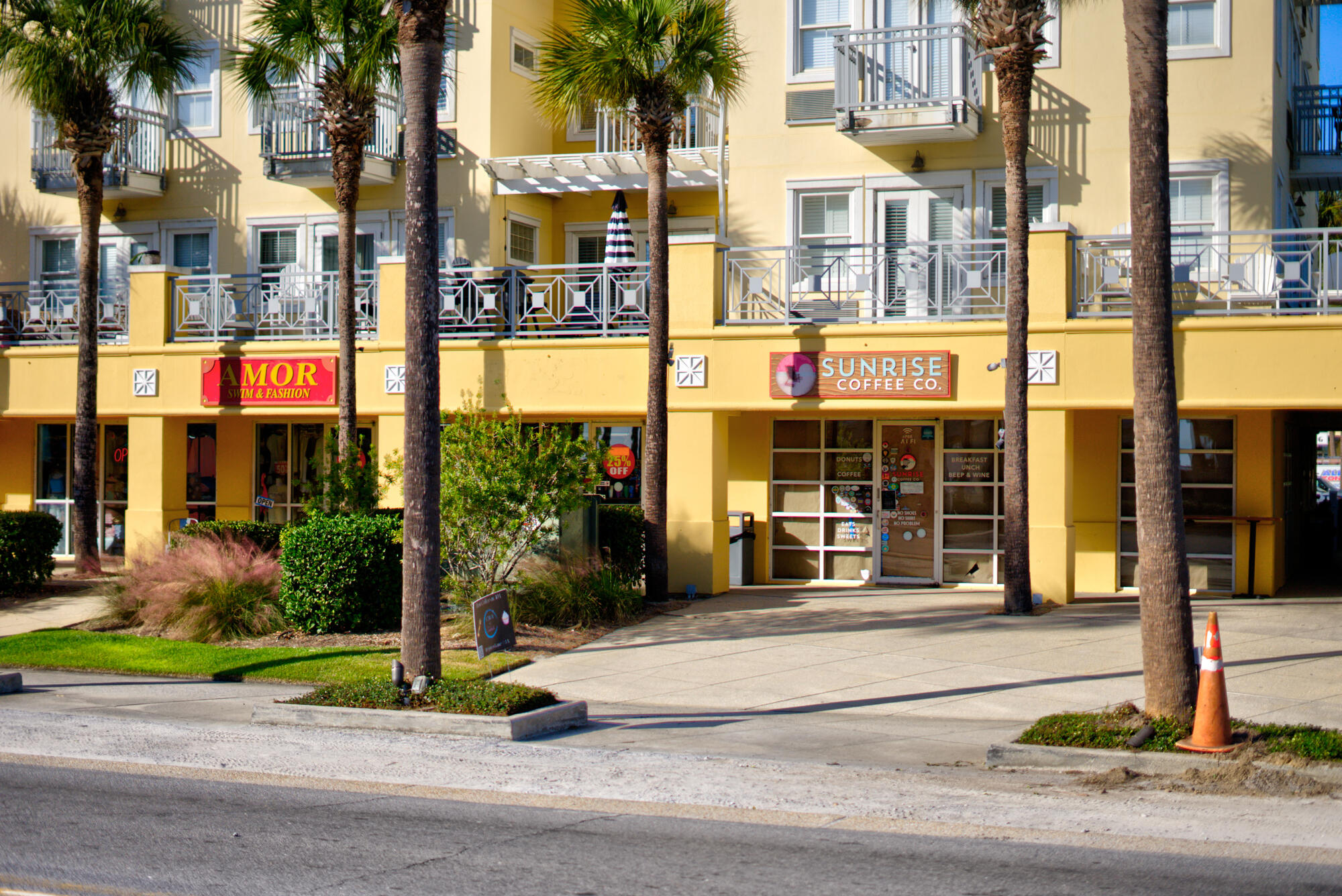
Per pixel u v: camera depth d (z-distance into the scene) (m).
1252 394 15.38
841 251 19.91
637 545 17.42
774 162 20.22
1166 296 9.22
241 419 22.55
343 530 14.59
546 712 9.99
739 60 19.56
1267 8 18.11
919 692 11.50
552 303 20.20
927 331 16.78
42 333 22.84
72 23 18.89
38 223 24.84
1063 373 16.27
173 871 6.20
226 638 14.27
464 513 14.54
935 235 19.56
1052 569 16.39
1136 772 8.38
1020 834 6.98
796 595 17.84
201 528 17.23
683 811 7.50
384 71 18.11
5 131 25.09
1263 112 18.08
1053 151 18.98
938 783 8.23
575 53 15.96
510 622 11.75
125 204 24.31
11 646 13.90
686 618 15.58
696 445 17.62
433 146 10.97
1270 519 17.73
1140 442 9.32
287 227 23.41
